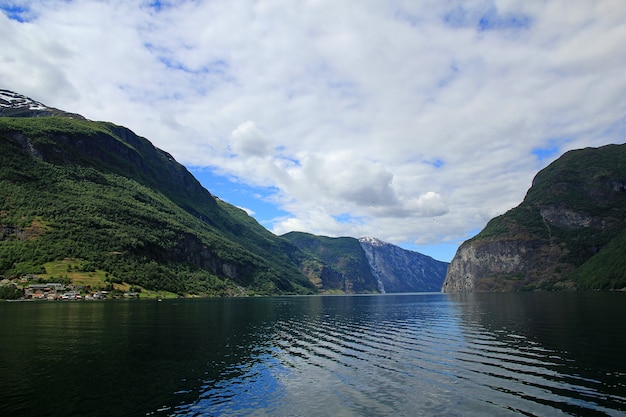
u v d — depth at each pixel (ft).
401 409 91.20
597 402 92.02
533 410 88.02
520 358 139.64
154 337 197.77
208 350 164.35
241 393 104.27
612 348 152.56
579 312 301.63
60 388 107.24
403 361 141.08
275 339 197.16
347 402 96.68
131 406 93.81
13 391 104.32
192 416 87.76
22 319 274.16
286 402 96.84
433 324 258.57
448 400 96.43
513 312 330.34
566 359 135.85
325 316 342.44
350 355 154.61
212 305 497.87
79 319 276.62
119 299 586.45
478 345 168.55
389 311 404.57
